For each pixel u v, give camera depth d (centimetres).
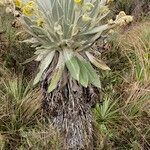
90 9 193
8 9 199
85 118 219
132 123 248
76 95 207
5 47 292
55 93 205
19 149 229
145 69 287
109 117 256
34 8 187
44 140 227
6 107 250
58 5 195
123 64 299
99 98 221
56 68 195
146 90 268
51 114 218
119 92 278
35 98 257
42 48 204
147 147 243
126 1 408
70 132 219
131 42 325
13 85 261
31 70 284
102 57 296
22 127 243
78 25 197
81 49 199
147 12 401
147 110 262
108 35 205
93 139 239
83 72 193
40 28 190
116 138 247
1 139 233
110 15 379
